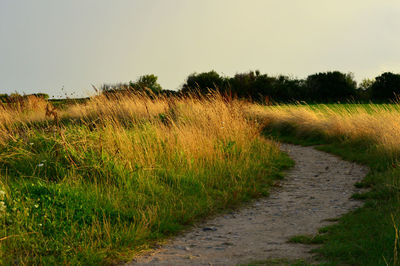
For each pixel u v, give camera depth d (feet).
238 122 41.22
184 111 45.50
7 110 49.88
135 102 51.03
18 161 26.07
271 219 22.00
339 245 16.02
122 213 20.01
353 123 49.47
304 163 39.24
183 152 30.14
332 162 39.22
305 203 25.31
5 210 17.51
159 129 33.76
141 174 25.72
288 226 20.51
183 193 24.86
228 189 27.14
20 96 63.82
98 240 16.62
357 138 44.86
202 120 39.73
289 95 136.36
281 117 63.46
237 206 24.76
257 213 23.36
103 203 20.77
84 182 23.21
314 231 19.31
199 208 22.90
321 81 146.30
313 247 16.67
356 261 14.20
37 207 18.60
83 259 15.23
